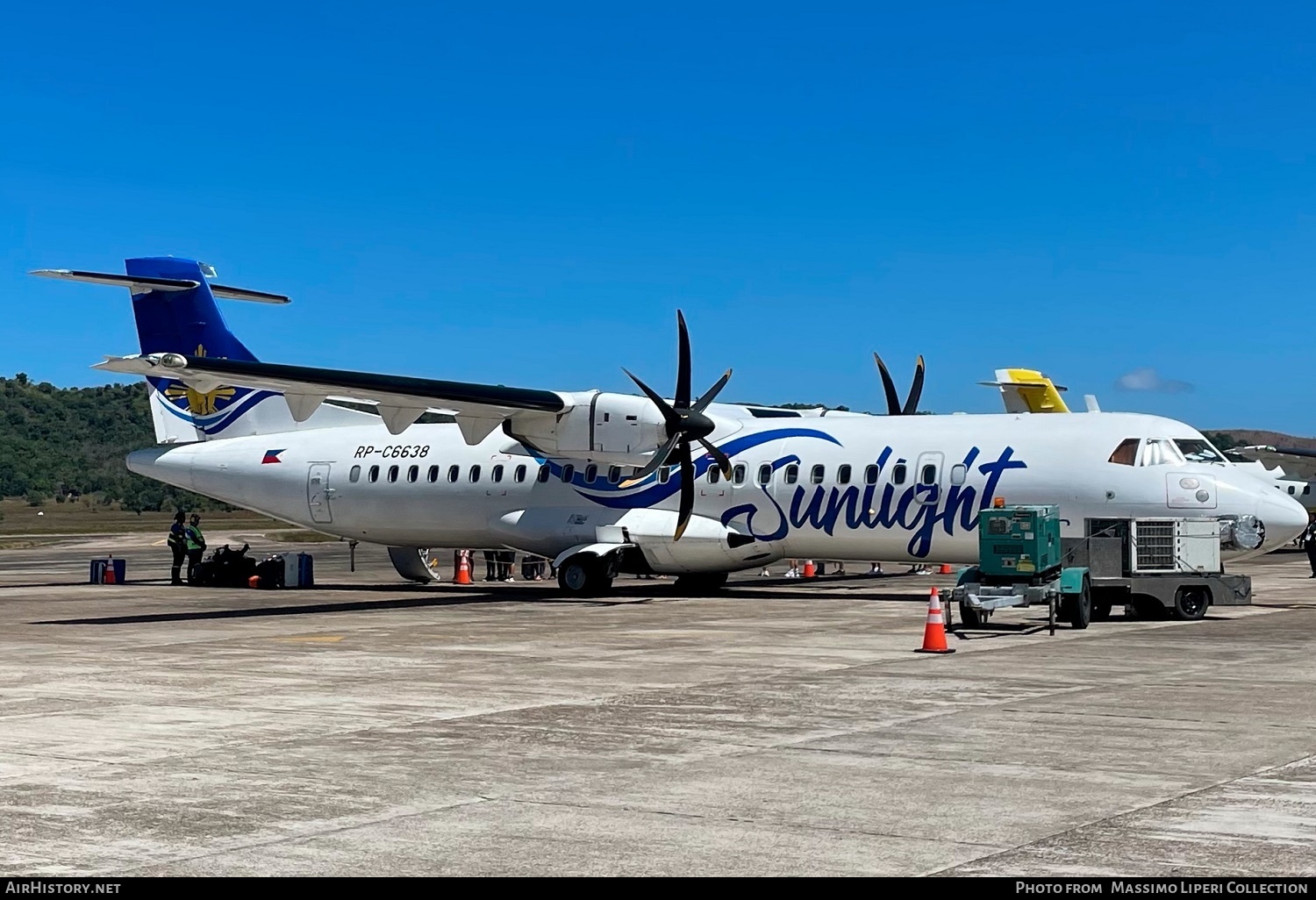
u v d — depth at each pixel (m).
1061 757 8.84
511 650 15.74
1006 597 17.31
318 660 14.88
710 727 10.12
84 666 14.43
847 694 11.81
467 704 11.41
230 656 15.32
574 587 25.38
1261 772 8.32
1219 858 6.38
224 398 29.61
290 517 29.05
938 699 11.46
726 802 7.64
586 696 11.86
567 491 26.11
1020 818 7.19
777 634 17.48
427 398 22.81
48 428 161.00
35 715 10.96
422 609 22.61
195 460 29.52
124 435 163.50
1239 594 19.70
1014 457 22.64
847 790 7.91
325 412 29.19
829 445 24.42
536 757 8.99
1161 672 13.20
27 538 76.19
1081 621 17.81
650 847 6.68
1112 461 21.89
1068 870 6.18
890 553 23.88
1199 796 7.68
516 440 24.95
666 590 27.33
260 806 7.60
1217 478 21.42
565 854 6.57
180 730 10.18
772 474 24.61
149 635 18.06
